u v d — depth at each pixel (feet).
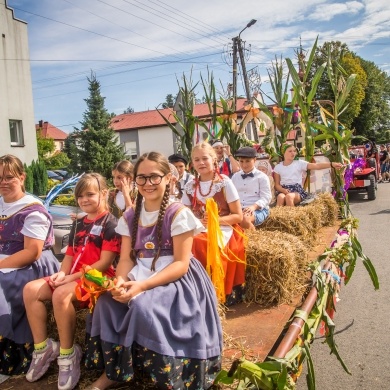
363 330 13.70
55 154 142.82
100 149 82.17
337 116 19.99
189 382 6.56
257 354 7.20
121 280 6.71
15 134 56.49
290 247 10.28
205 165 10.78
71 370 7.03
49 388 7.09
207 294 7.34
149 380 6.78
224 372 6.07
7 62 54.90
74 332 7.31
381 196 47.55
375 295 16.74
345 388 10.52
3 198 9.04
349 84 19.62
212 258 8.86
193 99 24.99
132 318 6.32
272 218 13.93
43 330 7.52
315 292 8.79
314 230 15.10
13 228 8.65
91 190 8.68
